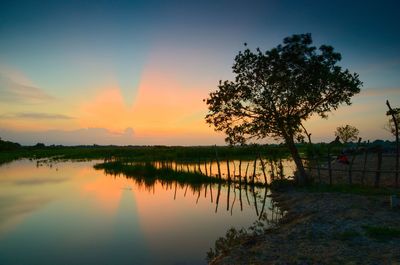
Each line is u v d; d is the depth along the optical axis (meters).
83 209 23.52
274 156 35.12
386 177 28.48
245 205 24.05
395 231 12.66
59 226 18.81
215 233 17.09
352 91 24.50
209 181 37.03
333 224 14.75
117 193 30.67
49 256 13.92
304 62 25.16
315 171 35.50
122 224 19.19
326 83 24.66
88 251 14.50
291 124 25.56
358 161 41.88
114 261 13.27
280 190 27.42
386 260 10.27
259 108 26.58
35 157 96.62
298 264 10.80
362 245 11.84
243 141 27.36
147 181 39.31
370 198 19.22
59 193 30.75
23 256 13.95
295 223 16.20
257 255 12.21
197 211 22.61
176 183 37.22
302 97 25.33
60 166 63.78
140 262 13.12
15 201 26.62
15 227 18.66
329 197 20.88
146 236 16.69
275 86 25.80
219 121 27.39
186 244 15.32
